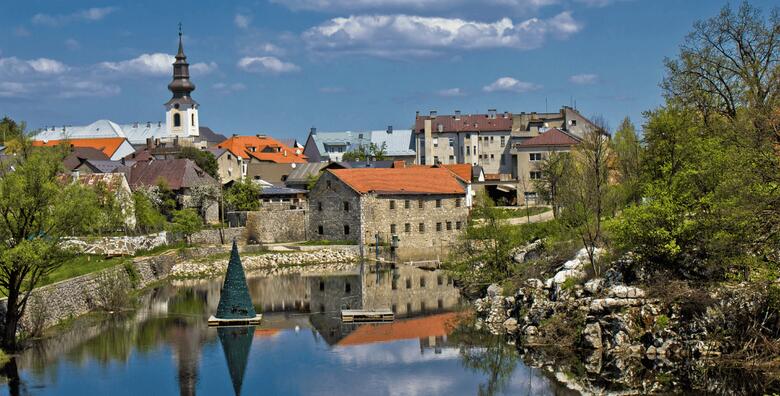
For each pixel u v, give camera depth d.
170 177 139.62
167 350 63.19
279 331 70.00
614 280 60.47
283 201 151.38
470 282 87.50
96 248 96.81
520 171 158.12
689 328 55.47
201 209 134.38
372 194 121.75
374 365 58.91
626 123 96.00
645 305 57.34
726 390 49.25
